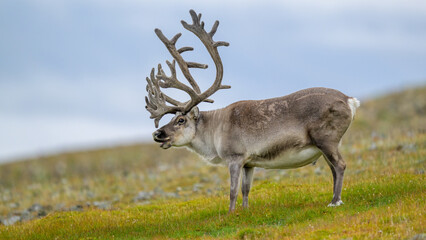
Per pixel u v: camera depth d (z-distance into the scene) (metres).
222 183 49.94
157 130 33.22
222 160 33.41
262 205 32.75
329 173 46.00
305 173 47.91
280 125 30.61
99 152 106.00
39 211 47.00
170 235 29.64
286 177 47.22
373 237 23.66
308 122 29.92
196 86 33.72
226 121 32.28
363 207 29.48
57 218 36.53
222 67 32.97
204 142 33.47
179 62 33.38
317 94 30.19
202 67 33.78
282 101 31.16
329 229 25.45
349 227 25.34
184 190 50.38
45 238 31.66
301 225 27.34
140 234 30.55
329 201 31.97
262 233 26.83
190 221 31.98
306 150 30.44
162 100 33.47
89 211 38.66
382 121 97.12
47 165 99.31
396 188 31.98
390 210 27.08
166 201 44.25
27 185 76.12
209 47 32.84
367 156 50.69
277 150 30.80
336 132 29.58
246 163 32.09
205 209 34.56
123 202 48.25
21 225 36.22
